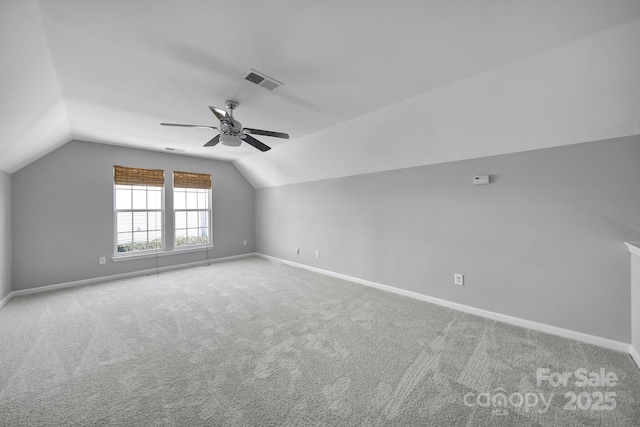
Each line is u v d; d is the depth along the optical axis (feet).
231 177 20.08
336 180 14.96
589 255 7.55
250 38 5.70
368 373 6.36
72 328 8.77
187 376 6.28
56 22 5.05
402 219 11.94
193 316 9.73
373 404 5.37
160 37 5.62
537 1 4.65
